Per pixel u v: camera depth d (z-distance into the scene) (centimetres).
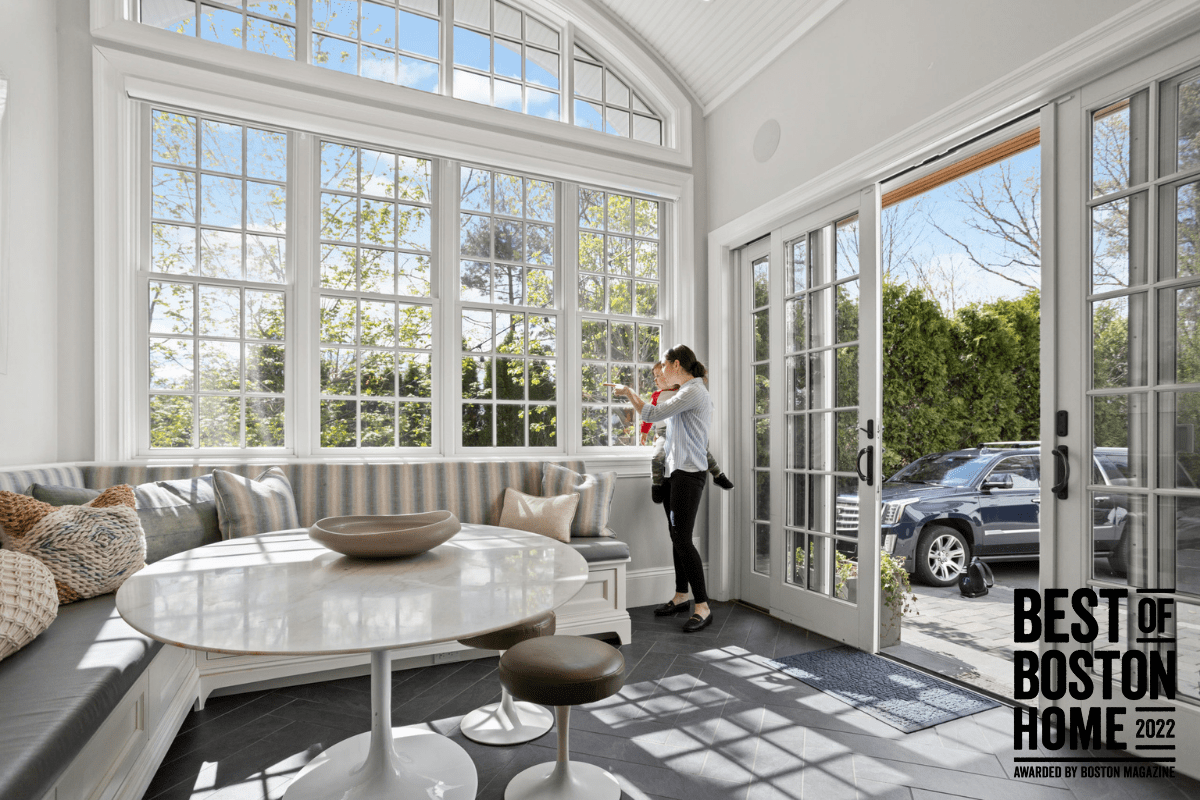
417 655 303
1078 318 234
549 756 222
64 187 296
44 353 284
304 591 149
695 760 220
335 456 353
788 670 302
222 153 338
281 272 350
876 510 326
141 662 177
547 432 413
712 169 450
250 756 219
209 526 282
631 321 444
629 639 343
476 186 398
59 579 207
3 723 130
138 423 318
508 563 177
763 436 416
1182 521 207
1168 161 211
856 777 209
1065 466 235
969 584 423
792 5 360
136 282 319
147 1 323
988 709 260
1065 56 231
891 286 762
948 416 731
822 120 352
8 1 261
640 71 443
